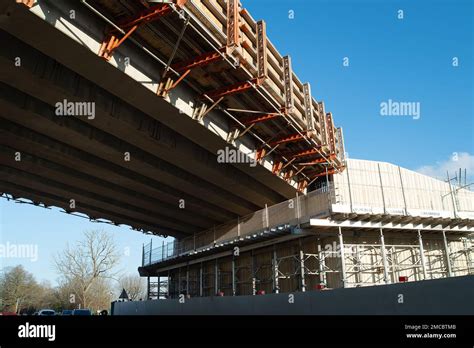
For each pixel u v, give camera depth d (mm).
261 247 33031
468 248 30500
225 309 21531
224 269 38188
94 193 31781
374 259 27688
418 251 29062
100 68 16797
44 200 32375
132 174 28234
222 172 28344
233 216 38406
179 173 28438
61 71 17859
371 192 31031
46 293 97625
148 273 51719
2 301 92062
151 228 43094
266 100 22688
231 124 24578
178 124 21812
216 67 19797
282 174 30828
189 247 40625
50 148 22984
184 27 16359
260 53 21609
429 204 31609
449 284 11062
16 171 26750
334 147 31438
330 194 26141
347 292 14500
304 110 28234
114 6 15773
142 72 18109
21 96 18922
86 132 21953
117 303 36938
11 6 13266
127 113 21016
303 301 16453
